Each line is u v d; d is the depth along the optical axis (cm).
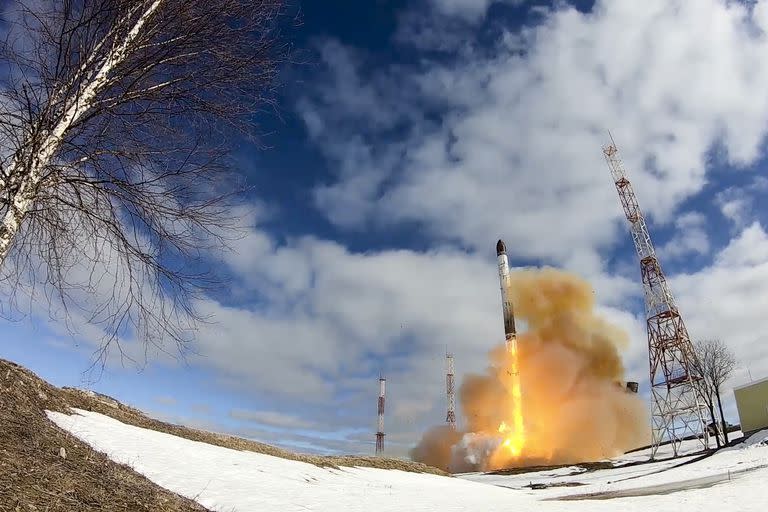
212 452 2159
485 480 6106
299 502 1625
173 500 1075
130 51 523
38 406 1390
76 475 834
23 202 452
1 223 436
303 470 2617
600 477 4659
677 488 2194
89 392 2314
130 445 1581
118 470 1097
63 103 494
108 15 517
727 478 2277
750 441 4322
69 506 664
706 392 5800
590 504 1825
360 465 3950
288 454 3109
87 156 519
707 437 5659
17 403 1209
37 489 669
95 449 1223
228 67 580
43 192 494
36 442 923
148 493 1002
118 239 549
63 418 1437
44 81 483
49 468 788
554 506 1845
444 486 3478
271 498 1572
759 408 4712
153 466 1435
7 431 895
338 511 1611
